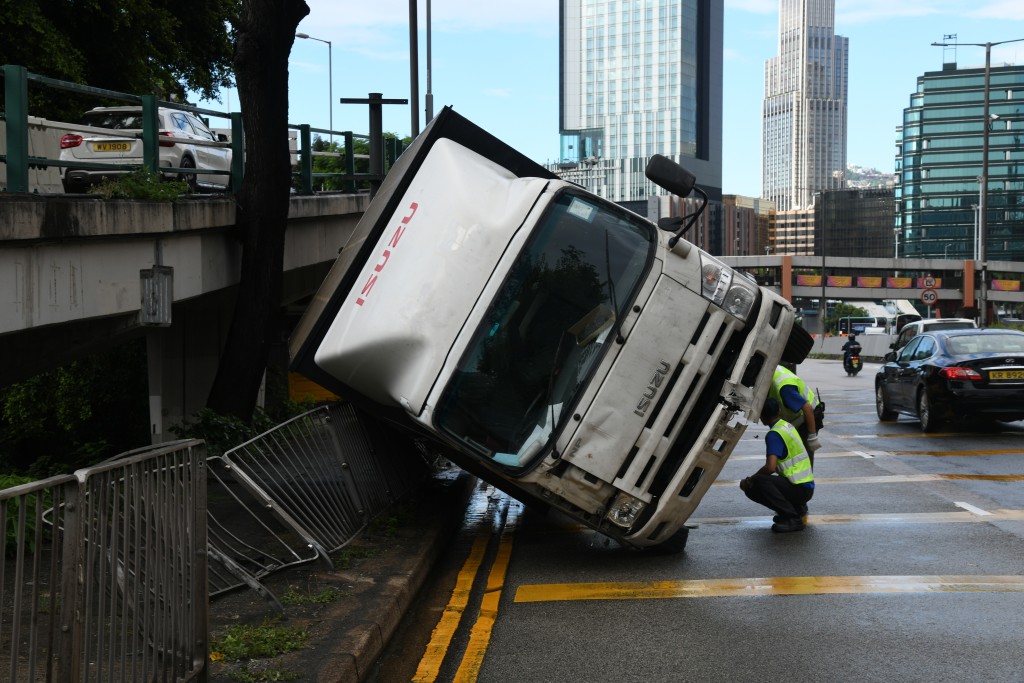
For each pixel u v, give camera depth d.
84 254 10.04
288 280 20.88
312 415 8.86
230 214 13.50
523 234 7.55
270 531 7.46
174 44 27.70
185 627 4.62
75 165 10.36
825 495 10.80
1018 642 5.73
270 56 13.50
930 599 6.68
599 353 7.43
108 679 3.85
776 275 108.75
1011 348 15.99
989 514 9.46
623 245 7.59
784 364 10.57
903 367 17.42
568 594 7.21
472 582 7.77
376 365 7.73
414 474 11.61
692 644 5.91
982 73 179.38
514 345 7.44
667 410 7.42
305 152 19.64
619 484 7.36
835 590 6.99
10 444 19.66
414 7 27.17
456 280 7.54
